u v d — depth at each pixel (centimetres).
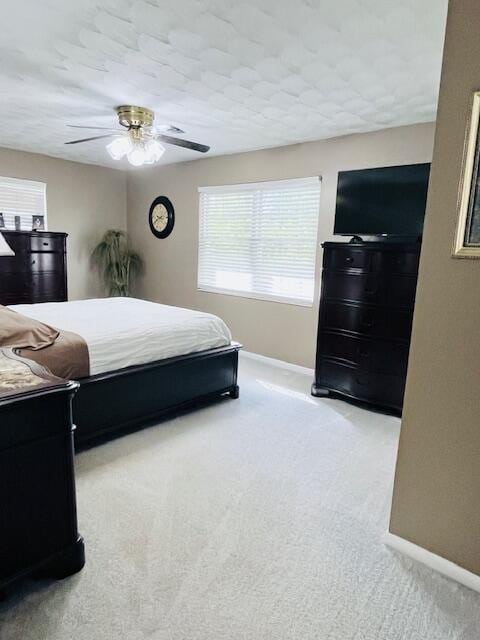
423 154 349
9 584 149
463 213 155
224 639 142
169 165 560
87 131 414
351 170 371
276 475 246
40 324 286
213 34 218
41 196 533
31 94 309
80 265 585
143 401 299
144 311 372
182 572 171
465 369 164
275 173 451
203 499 220
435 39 216
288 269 455
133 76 273
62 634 142
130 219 627
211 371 348
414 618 154
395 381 332
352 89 284
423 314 171
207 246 533
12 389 147
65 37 224
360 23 204
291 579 169
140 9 196
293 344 460
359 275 340
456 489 171
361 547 189
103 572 169
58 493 159
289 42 225
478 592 167
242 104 320
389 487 237
